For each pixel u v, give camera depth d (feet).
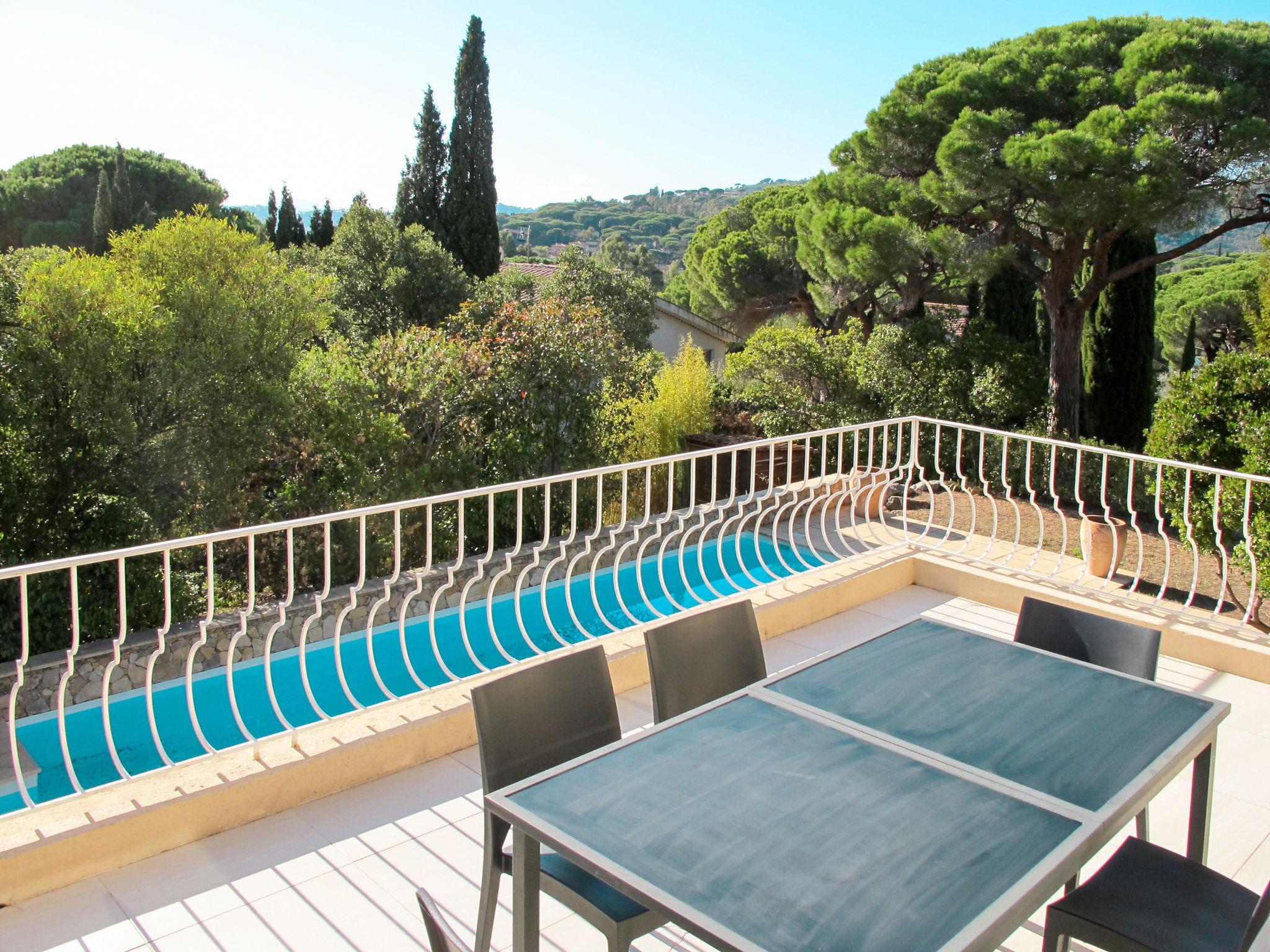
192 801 9.53
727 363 51.60
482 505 35.68
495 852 7.31
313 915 8.44
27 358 25.62
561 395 38.42
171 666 23.77
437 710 11.55
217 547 30.27
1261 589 18.47
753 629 9.46
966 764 6.63
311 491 32.04
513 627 23.81
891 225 42.42
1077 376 43.06
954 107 41.86
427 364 35.83
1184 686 13.92
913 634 9.36
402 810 10.28
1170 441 21.45
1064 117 40.60
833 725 7.25
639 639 13.98
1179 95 34.40
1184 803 10.60
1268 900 5.38
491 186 83.56
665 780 6.34
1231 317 77.00
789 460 17.02
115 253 30.35
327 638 25.48
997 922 4.81
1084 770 6.55
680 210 289.12
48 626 25.76
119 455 27.50
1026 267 43.09
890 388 45.47
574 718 7.90
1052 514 33.12
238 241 31.12
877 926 4.75
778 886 5.10
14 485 25.40
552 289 71.72
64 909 8.45
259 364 30.48
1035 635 9.73
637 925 6.47
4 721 20.57
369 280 63.10
